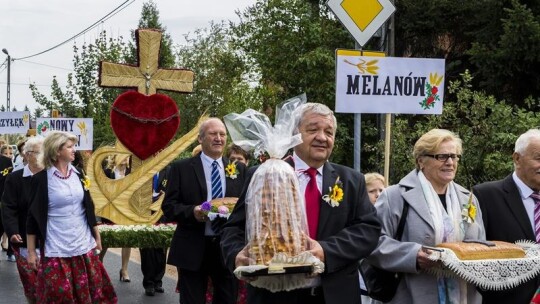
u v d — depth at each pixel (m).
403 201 4.46
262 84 18.09
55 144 6.92
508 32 13.20
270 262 3.59
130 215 9.77
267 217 3.69
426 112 6.56
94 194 9.66
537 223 4.72
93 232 7.19
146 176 9.90
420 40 16.34
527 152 4.69
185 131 20.91
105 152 9.81
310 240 3.78
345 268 3.97
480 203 4.78
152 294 9.48
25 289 8.02
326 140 4.02
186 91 10.36
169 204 6.65
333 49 16.17
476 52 13.92
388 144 6.61
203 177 6.79
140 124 9.93
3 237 13.81
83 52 23.64
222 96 21.19
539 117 10.73
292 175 3.81
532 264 4.21
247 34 17.84
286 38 16.58
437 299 4.29
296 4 16.56
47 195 6.89
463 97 10.46
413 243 4.23
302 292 3.98
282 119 4.00
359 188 4.16
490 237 4.75
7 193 7.95
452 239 4.39
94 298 7.11
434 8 15.41
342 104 6.38
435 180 4.46
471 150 10.16
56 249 6.88
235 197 6.82
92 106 22.69
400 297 4.43
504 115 10.39
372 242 4.01
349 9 6.50
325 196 4.02
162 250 9.55
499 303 4.62
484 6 14.71
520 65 13.90
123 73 10.05
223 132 6.86
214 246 6.57
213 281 6.75
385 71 6.45
